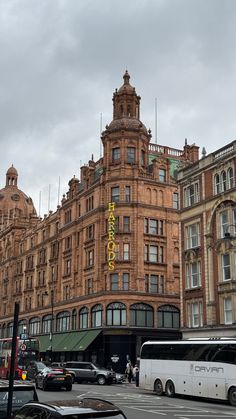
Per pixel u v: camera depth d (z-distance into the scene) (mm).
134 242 60625
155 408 25812
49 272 79000
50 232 81312
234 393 28000
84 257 66625
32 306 84438
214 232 45750
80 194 70375
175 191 65312
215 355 29969
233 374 28344
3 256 103500
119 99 67625
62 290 72938
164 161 65750
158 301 60438
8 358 50938
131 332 57688
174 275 62469
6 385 14445
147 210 62500
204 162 48250
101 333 58938
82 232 68250
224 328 42312
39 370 40750
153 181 63844
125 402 28875
